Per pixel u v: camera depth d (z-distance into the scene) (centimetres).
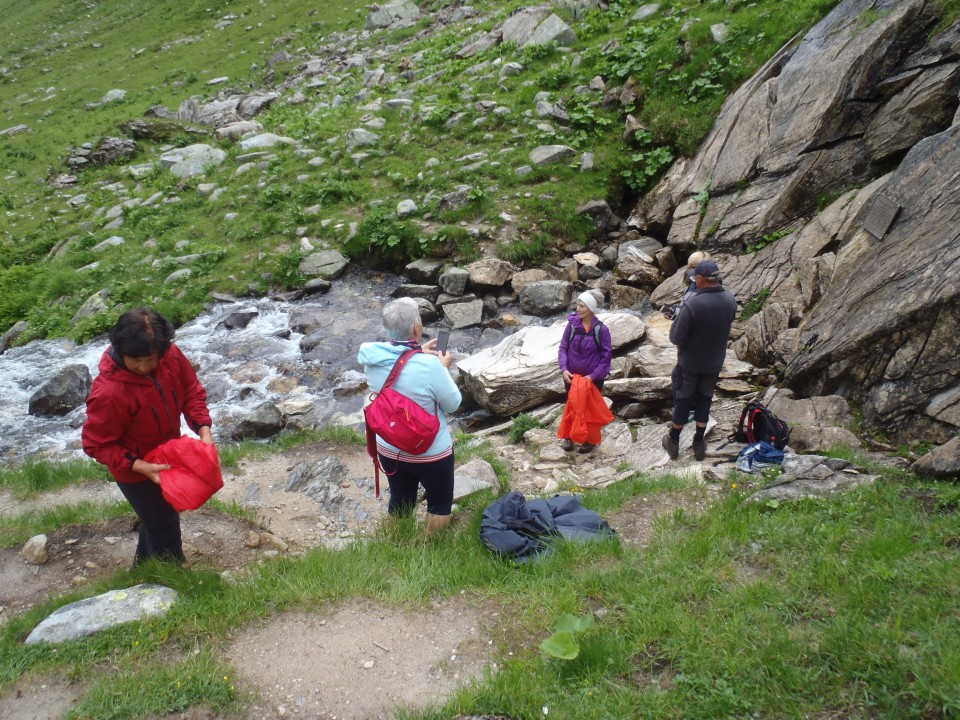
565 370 716
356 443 791
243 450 775
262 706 343
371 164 1625
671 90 1425
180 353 418
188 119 2439
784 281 944
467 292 1252
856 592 381
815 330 764
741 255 1057
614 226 1355
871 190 923
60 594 468
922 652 329
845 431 644
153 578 448
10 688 354
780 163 1078
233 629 401
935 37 946
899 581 389
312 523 603
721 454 657
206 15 3753
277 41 3138
